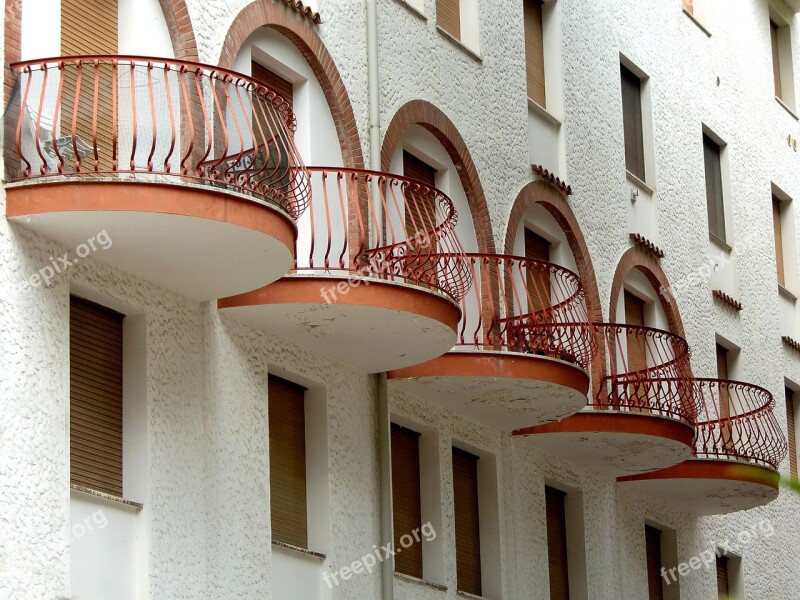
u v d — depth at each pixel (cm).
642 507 2825
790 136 3872
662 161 3103
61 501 1564
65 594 1546
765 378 3428
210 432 1798
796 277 3778
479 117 2452
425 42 2345
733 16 3641
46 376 1573
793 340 3597
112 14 1788
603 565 2644
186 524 1736
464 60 2445
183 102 1716
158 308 1752
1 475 1502
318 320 1902
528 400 2239
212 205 1616
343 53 2139
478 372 2125
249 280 1756
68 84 1645
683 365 2577
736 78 3591
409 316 1903
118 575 1644
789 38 3969
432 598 2170
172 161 1675
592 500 2655
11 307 1547
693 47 3369
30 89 1599
